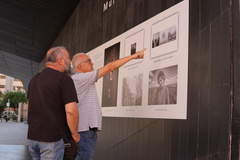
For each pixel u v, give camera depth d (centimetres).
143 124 360
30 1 830
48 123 230
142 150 358
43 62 1492
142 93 360
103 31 542
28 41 1266
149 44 355
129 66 400
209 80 250
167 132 308
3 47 1502
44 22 983
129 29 425
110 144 459
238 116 220
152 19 353
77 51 739
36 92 237
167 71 313
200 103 260
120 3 471
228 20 231
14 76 2505
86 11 681
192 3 283
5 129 2102
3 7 934
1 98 6831
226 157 223
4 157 717
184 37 290
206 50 257
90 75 284
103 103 482
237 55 227
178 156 286
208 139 245
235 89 223
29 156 747
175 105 294
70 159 238
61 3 791
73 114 231
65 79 238
